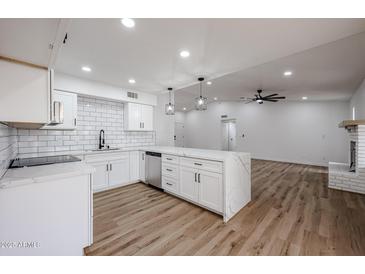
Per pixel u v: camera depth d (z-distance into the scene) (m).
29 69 1.45
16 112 1.40
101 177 3.43
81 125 3.53
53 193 1.54
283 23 1.62
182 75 3.13
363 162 3.42
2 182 1.31
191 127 10.12
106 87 3.64
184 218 2.40
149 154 3.76
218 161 2.40
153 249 1.76
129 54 2.29
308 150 6.70
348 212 2.59
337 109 6.25
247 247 1.79
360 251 1.71
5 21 0.90
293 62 3.04
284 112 7.14
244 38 1.89
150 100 4.52
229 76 3.88
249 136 7.95
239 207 2.65
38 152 2.94
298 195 3.31
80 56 2.35
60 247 1.58
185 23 1.63
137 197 3.16
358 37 2.21
